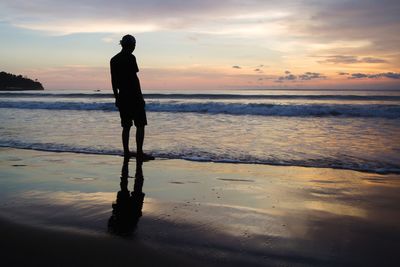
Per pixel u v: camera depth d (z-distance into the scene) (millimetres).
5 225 3080
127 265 2377
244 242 2750
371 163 5746
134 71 6164
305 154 6504
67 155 6562
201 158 6188
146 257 2486
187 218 3297
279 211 3502
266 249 2629
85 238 2801
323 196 4023
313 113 14828
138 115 6160
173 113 15633
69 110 17406
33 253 2543
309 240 2803
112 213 3428
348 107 14820
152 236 2854
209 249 2619
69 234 2881
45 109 18234
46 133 9250
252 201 3842
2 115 14609
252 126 10906
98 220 3227
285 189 4312
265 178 4863
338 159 6070
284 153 6605
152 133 9211
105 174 5121
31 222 3158
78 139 8297
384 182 4633
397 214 3424
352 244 2734
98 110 17594
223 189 4332
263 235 2893
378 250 2629
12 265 2363
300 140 8117
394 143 7625
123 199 3912
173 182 4672
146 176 5000
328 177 4918
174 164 5773
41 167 5578
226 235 2887
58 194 4105
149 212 3467
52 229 2988
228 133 9242
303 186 4449
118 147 7277
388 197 3979
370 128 10383
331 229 3035
